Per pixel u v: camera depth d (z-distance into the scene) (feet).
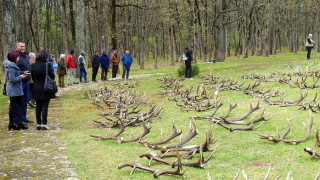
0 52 82.74
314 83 38.37
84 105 37.19
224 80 49.06
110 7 89.92
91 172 15.98
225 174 14.99
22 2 109.40
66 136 23.24
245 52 120.47
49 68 25.09
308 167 15.37
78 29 75.77
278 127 22.71
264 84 43.93
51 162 17.65
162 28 155.33
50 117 30.71
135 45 189.67
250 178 14.46
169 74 68.85
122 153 18.79
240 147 18.92
